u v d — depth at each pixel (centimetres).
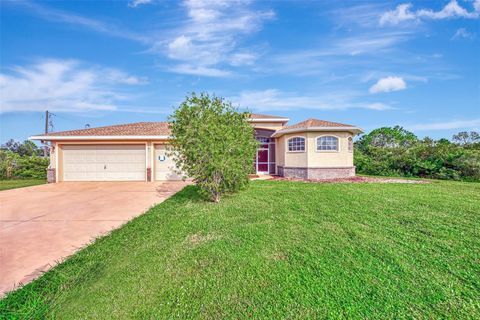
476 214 691
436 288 340
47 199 1058
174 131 948
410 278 366
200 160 892
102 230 634
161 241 534
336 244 490
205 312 304
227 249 478
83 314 308
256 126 2114
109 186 1471
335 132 1714
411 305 308
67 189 1356
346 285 350
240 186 988
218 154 872
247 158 962
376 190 1116
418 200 876
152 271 405
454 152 1698
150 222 677
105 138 1672
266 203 871
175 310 309
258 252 462
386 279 363
